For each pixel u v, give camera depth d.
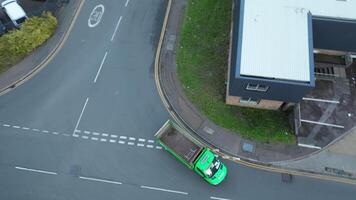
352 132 39.91
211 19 46.34
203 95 41.78
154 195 37.19
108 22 46.84
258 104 40.75
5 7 45.56
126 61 44.28
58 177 38.06
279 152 38.84
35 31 44.47
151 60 44.25
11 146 39.59
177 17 46.81
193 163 36.84
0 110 41.50
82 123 40.66
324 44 42.00
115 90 42.56
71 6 47.91
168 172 38.16
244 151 38.91
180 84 42.47
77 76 43.41
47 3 47.47
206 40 45.03
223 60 43.66
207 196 37.09
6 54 43.94
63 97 42.19
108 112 41.31
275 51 37.41
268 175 37.97
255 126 40.09
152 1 48.19
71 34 46.03
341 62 43.66
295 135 39.62
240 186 37.47
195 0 47.75
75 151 39.28
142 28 46.34
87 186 37.66
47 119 40.91
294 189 37.31
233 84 37.19
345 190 37.25
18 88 42.69
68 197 37.16
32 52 44.62
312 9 39.50
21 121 40.84
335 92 42.00
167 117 40.97
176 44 44.97
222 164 37.56
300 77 36.34
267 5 39.50
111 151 39.28
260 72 36.47
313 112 40.88
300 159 38.59
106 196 37.19
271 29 38.38
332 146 39.19
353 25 39.00
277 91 37.19
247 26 38.41
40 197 37.16
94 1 48.22
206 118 40.62
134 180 37.84
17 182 37.88
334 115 40.72
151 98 42.03
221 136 39.66
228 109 41.06
